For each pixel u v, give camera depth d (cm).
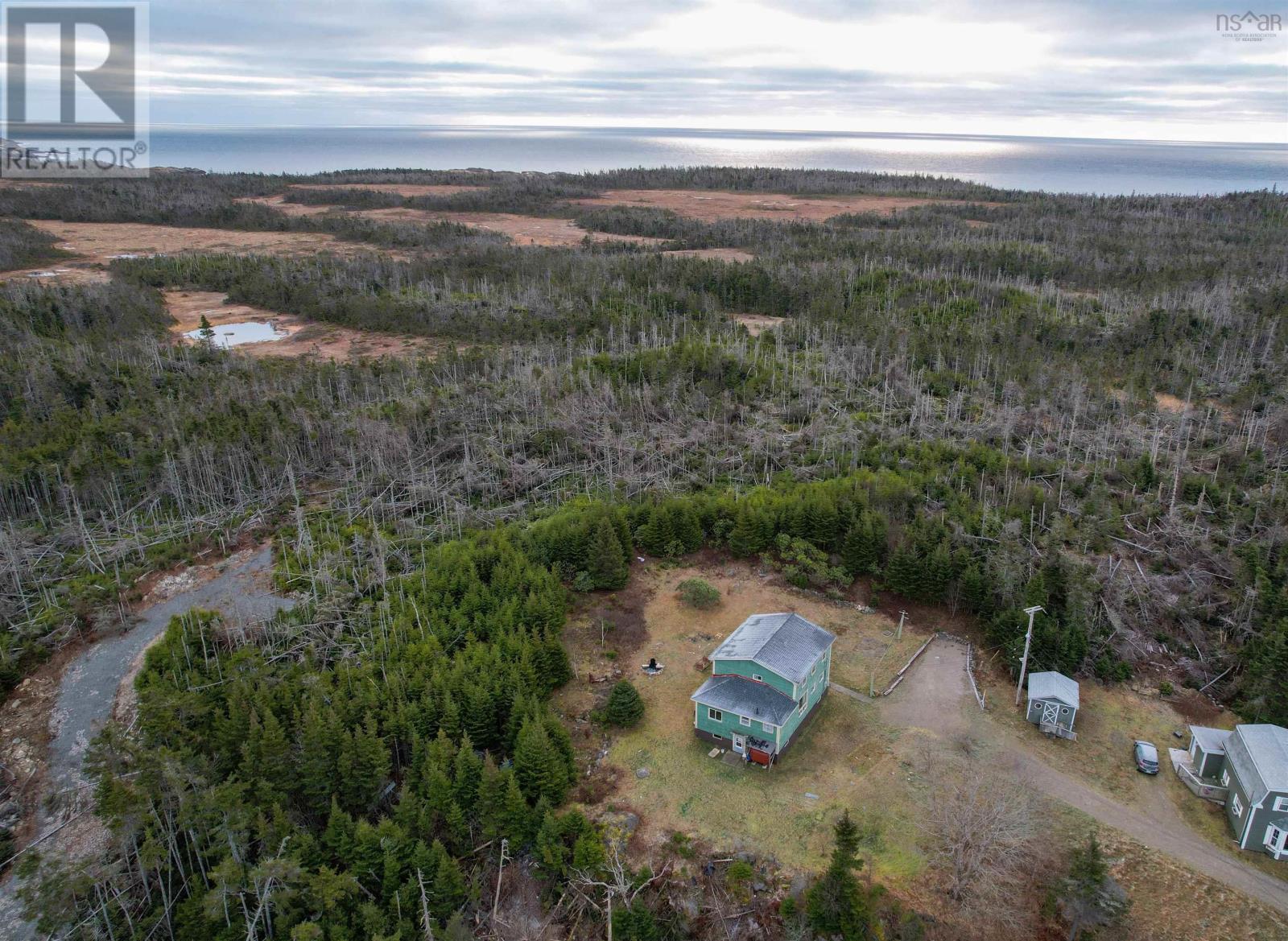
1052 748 4078
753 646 4162
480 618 4562
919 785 3828
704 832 3597
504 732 3972
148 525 6006
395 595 4878
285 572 5316
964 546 5153
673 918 3300
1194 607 4894
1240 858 3491
